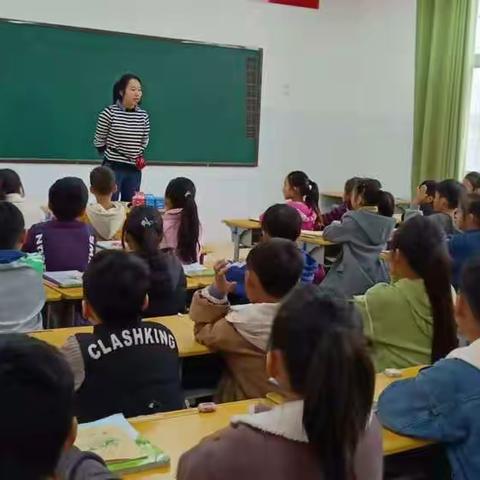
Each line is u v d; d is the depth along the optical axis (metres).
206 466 1.08
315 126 7.83
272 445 1.05
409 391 1.59
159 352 1.76
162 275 2.66
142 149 5.56
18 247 2.64
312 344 1.02
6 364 0.80
